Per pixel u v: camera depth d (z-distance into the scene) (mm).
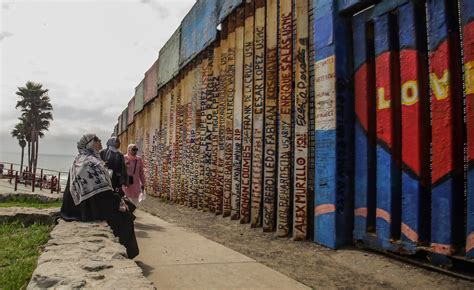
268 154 7328
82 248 3451
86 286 2553
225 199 9055
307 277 4406
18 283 3602
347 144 5707
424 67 4758
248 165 8109
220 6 10102
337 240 5535
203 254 5348
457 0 4445
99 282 2641
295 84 6594
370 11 5477
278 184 6859
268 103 7469
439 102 4391
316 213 5945
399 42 5008
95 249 3459
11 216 6875
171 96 15211
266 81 7621
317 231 5895
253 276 4328
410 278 4230
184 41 13391
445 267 4250
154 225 8133
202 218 9414
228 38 9578
